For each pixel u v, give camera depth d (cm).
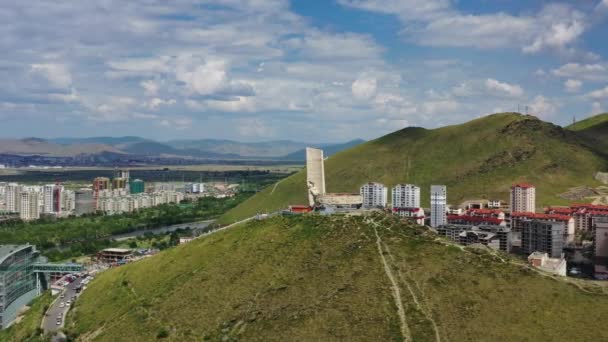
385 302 19588
